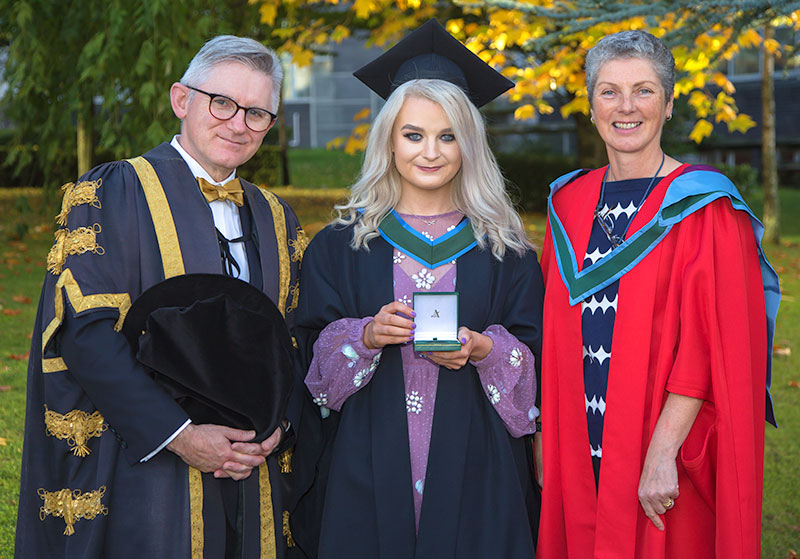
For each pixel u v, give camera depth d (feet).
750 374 7.80
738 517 7.66
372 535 8.07
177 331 7.42
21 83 26.94
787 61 16.66
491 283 8.53
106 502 7.61
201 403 7.59
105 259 7.70
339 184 63.98
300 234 9.21
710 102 20.47
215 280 7.70
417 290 8.39
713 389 7.73
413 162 8.32
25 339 20.52
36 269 28.91
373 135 8.64
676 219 7.93
